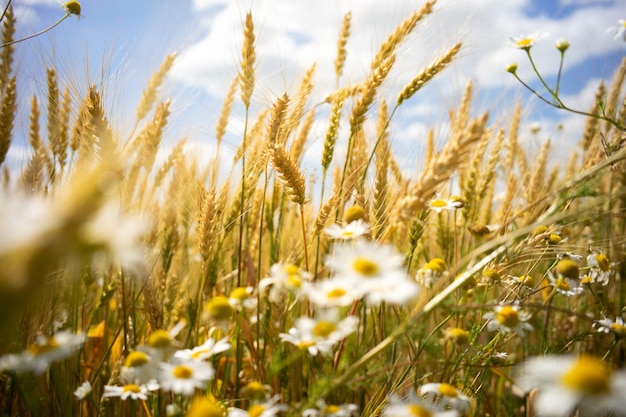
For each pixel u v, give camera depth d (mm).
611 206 440
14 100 467
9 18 489
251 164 491
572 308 485
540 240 378
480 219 627
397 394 351
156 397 365
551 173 705
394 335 269
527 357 409
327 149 468
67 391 374
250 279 454
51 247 95
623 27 453
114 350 433
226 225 477
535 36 434
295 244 487
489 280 369
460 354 351
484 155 561
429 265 362
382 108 539
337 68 615
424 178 307
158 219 456
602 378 207
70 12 433
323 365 382
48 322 356
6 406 368
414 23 505
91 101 385
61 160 457
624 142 410
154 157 444
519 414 397
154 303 396
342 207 454
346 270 253
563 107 397
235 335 396
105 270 409
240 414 286
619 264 422
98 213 102
